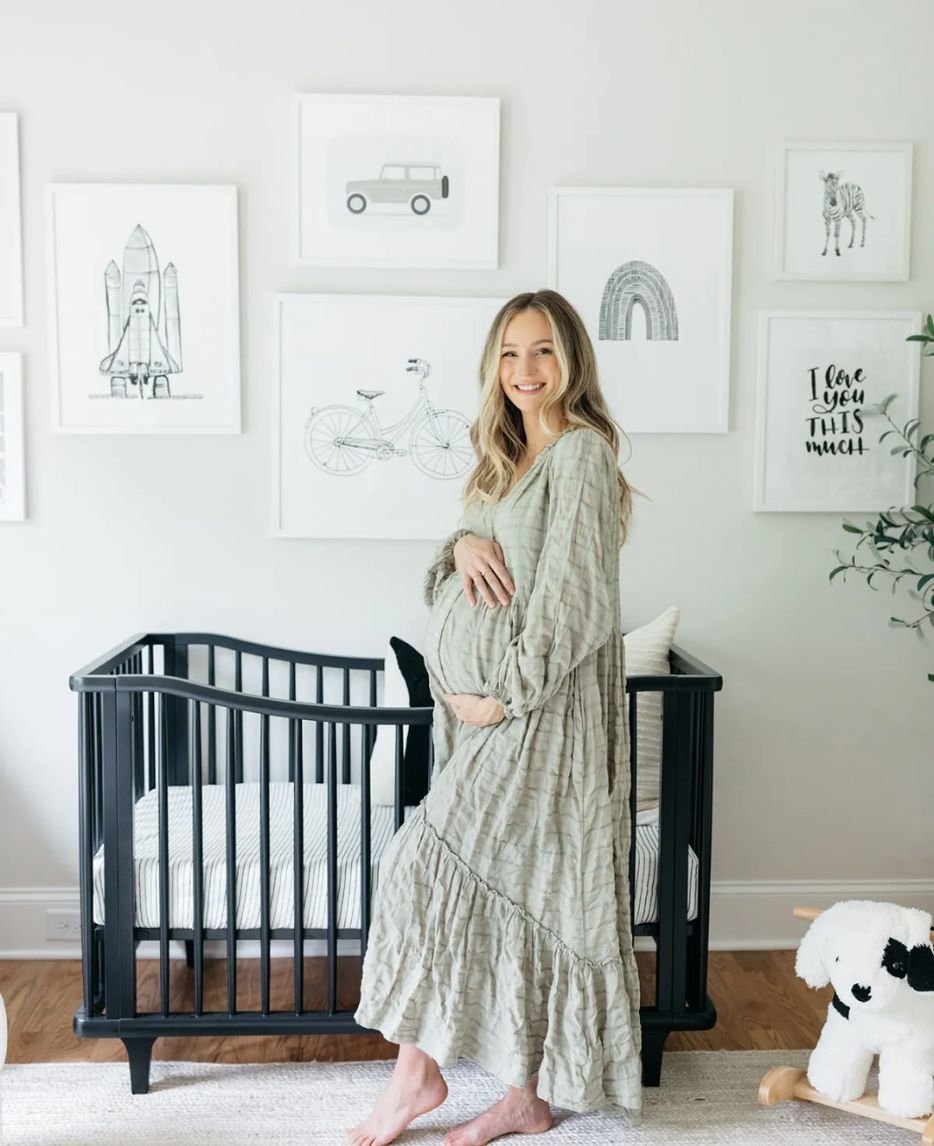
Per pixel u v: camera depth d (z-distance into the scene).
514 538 1.87
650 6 2.65
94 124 2.62
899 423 2.72
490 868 1.88
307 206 2.64
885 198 2.69
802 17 2.67
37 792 2.72
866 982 1.90
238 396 2.66
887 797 2.81
